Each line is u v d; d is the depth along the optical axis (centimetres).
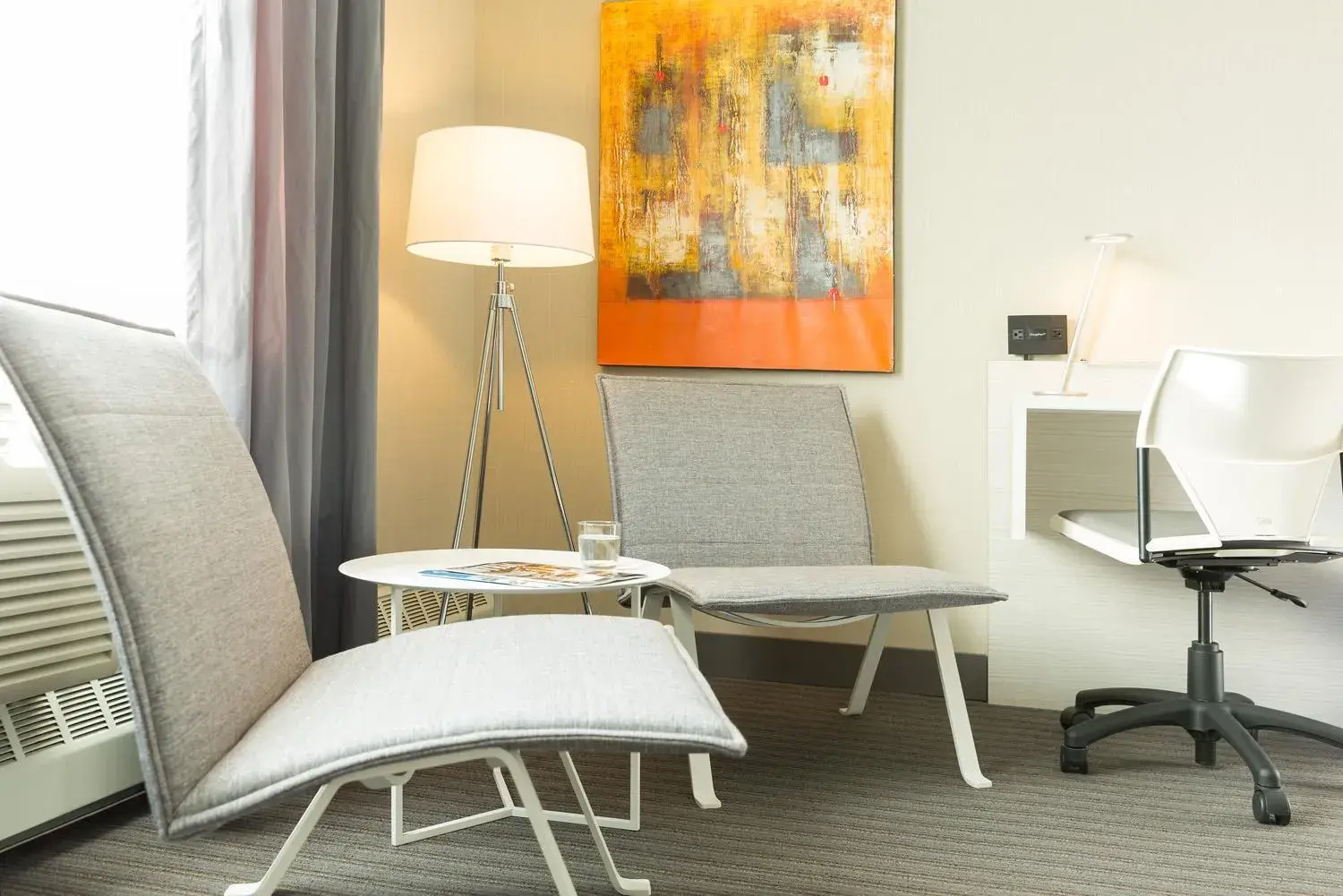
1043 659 273
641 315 303
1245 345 263
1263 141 262
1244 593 260
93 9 181
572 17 312
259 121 191
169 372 122
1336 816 191
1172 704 220
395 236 274
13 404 159
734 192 296
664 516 251
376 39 227
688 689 109
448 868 161
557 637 129
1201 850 173
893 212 287
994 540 276
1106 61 273
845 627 293
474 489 315
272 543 129
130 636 94
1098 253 273
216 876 156
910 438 287
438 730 99
